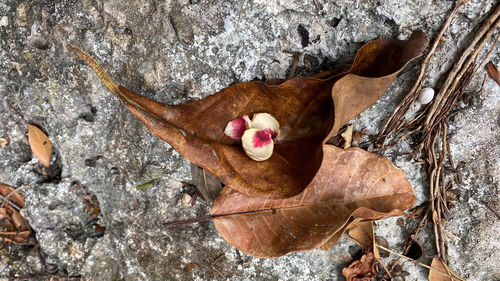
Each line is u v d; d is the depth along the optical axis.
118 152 0.29
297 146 0.25
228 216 0.26
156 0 0.25
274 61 0.26
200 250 0.29
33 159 0.32
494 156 0.28
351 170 0.26
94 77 0.28
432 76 0.26
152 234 0.30
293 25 0.25
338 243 0.29
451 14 0.24
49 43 0.28
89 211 0.32
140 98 0.24
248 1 0.25
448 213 0.29
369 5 0.25
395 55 0.24
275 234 0.26
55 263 0.33
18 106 0.31
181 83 0.26
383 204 0.26
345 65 0.26
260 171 0.25
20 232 0.33
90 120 0.30
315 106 0.25
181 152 0.24
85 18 0.27
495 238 0.29
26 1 0.28
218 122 0.25
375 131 0.28
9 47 0.29
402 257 0.29
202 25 0.25
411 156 0.28
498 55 0.25
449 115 0.27
